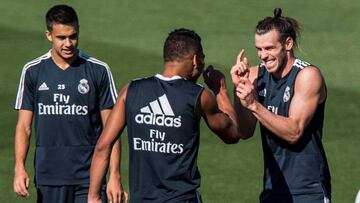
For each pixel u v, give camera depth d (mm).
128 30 47656
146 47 44688
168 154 18156
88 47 44625
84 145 21797
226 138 18656
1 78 39938
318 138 19844
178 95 18047
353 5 51906
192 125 18125
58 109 21609
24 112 21766
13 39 45750
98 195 18797
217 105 18391
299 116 19250
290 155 19812
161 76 18266
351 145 32500
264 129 19922
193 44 18188
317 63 42594
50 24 21078
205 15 50250
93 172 18594
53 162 21797
